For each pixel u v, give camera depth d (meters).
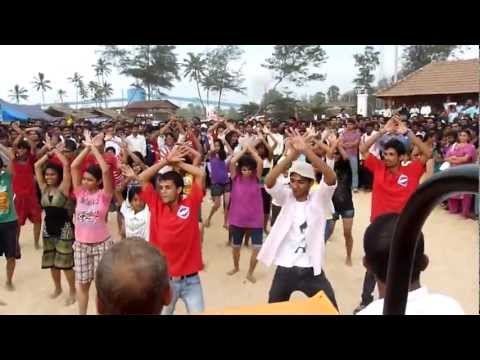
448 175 0.61
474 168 0.59
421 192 0.65
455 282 5.46
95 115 43.84
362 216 9.24
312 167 3.80
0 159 5.23
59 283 5.25
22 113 31.27
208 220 8.24
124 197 6.75
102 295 1.43
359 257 6.52
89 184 4.34
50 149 5.62
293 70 47.56
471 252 6.58
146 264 1.44
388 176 4.72
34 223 7.09
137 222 4.84
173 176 3.59
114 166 6.74
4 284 5.69
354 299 5.11
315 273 3.57
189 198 3.63
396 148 4.62
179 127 11.24
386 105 30.62
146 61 53.22
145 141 11.25
